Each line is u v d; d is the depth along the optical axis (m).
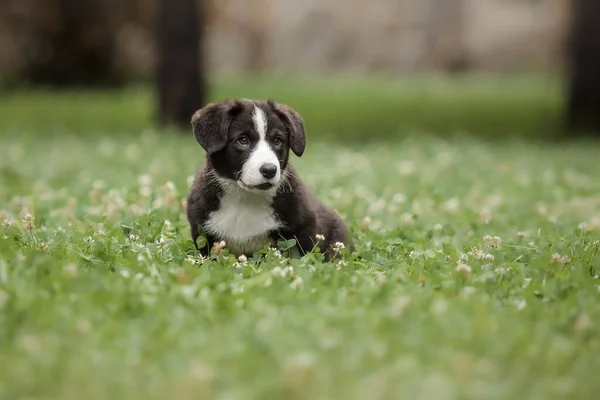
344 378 5.85
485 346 6.41
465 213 13.20
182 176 15.45
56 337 6.41
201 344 6.34
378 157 20.36
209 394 5.61
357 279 8.25
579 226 11.67
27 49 44.38
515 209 13.95
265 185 9.00
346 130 27.77
